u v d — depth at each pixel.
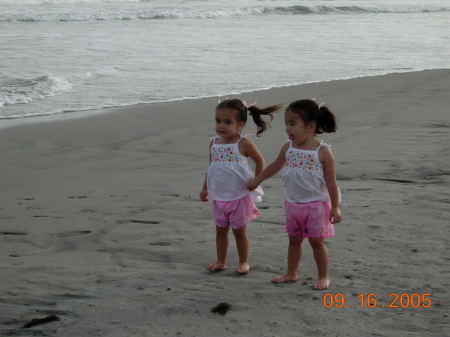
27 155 8.45
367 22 36.53
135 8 42.34
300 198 4.98
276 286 4.93
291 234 5.02
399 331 4.35
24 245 5.68
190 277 5.07
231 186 5.18
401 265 5.15
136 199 6.70
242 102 5.20
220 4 49.53
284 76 16.08
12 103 12.41
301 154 4.98
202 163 8.02
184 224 6.04
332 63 18.72
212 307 4.62
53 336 4.34
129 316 4.53
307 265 5.24
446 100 12.29
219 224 5.20
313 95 13.18
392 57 20.34
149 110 11.71
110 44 22.72
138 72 16.48
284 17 39.81
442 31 30.73
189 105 12.22
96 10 38.91
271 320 4.47
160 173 7.60
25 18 32.69
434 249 5.39
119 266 5.26
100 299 4.73
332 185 4.95
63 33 26.36
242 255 5.19
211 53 20.61
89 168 7.84
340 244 5.48
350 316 4.50
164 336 4.32
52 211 6.43
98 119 10.90
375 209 6.18
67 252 5.53
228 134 5.18
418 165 7.52
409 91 13.48
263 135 9.40
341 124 10.02
